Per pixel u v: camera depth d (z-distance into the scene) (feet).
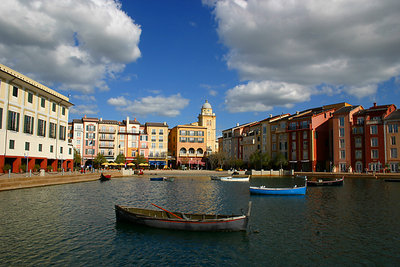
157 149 382.63
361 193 148.46
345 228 78.84
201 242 65.62
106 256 57.57
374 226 81.00
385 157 259.39
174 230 72.33
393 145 256.11
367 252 61.57
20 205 101.24
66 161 233.14
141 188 170.71
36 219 83.76
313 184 187.11
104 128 361.71
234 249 62.08
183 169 379.35
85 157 352.49
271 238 69.51
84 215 89.86
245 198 132.67
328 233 74.18
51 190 141.79
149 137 380.78
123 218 79.51
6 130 161.27
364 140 274.36
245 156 400.26
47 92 199.00
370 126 269.03
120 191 152.46
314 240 68.59
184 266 53.83
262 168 343.05
